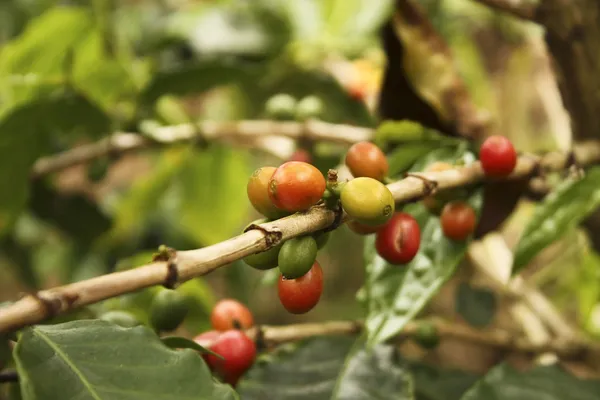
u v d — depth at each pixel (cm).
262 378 41
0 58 58
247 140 69
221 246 30
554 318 66
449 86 44
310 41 73
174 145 62
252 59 72
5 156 57
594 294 64
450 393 46
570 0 42
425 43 44
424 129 43
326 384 41
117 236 78
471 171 37
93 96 60
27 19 88
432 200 39
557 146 77
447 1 84
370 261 40
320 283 32
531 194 47
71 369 31
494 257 70
